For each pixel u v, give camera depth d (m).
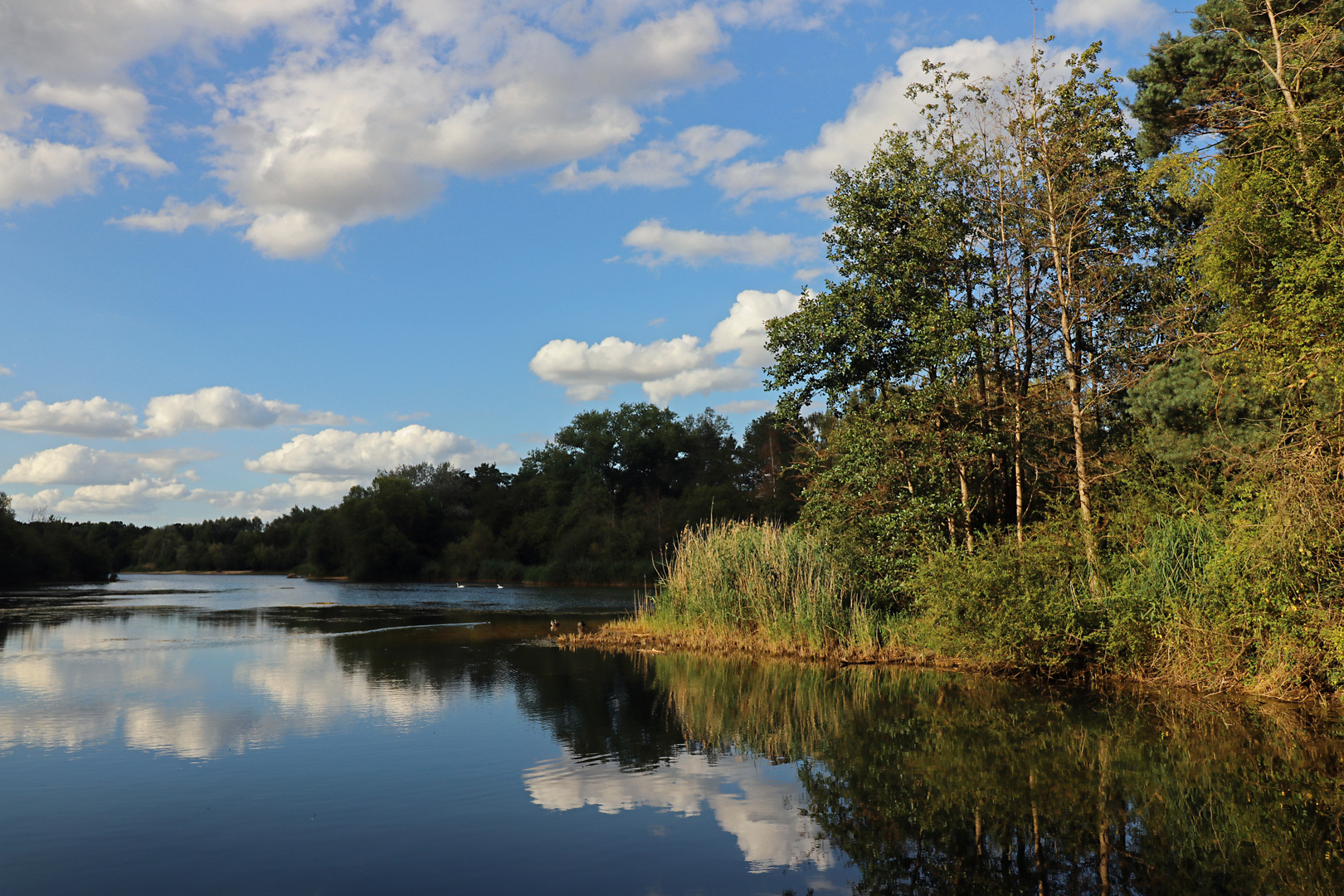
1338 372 11.88
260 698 13.97
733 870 6.54
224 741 10.83
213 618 30.55
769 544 21.95
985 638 16.09
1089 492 18.72
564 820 7.76
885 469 20.75
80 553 74.00
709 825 7.64
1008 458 21.86
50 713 12.55
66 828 7.48
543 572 71.31
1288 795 8.34
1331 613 12.24
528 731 11.52
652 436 90.38
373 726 11.81
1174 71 20.48
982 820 7.73
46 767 9.52
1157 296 20.00
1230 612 13.71
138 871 6.48
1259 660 13.46
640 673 16.98
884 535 20.92
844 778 9.12
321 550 87.81
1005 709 12.78
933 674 16.59
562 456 92.44
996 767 9.52
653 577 65.19
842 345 21.73
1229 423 16.03
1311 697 12.78
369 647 21.47
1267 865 6.55
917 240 21.19
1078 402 18.59
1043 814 7.88
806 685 15.37
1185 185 15.58
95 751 10.28
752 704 13.55
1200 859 6.72
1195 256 15.88
